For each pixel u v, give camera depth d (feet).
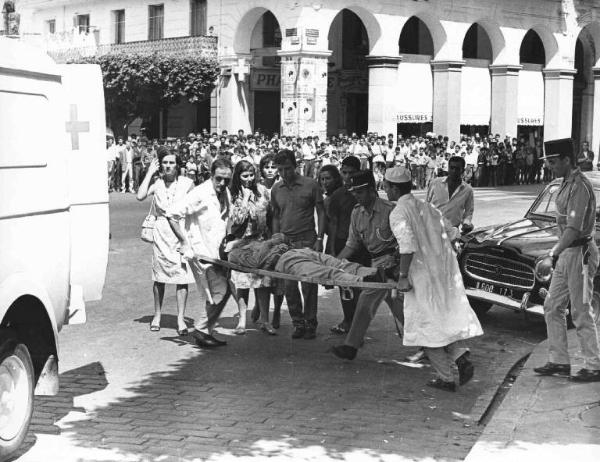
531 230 34.99
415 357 29.30
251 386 26.04
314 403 24.47
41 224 20.88
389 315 37.04
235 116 120.37
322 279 27.17
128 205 85.71
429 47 134.92
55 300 21.61
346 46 130.00
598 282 31.96
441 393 25.81
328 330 33.91
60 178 21.80
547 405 23.98
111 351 30.07
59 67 22.45
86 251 24.41
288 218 32.89
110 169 104.63
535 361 28.68
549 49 141.69
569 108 144.25
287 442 21.20
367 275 27.37
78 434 21.65
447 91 125.18
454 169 36.01
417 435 21.93
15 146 19.86
